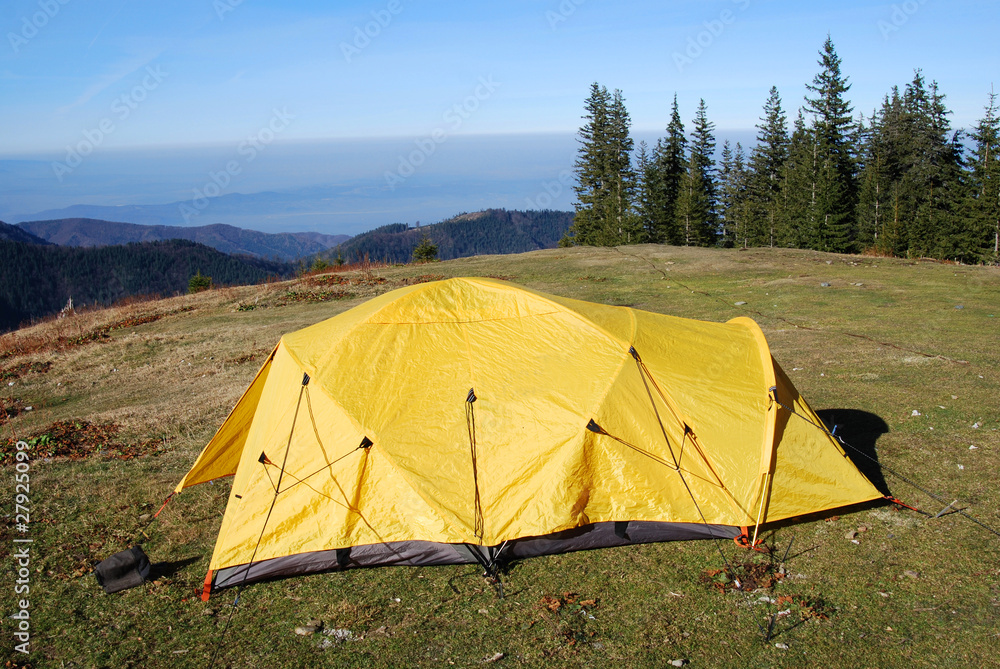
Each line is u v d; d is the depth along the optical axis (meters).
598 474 5.68
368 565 5.62
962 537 5.51
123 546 6.21
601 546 5.73
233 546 5.50
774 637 4.47
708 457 5.82
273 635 4.79
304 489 5.65
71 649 4.69
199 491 7.36
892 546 5.47
